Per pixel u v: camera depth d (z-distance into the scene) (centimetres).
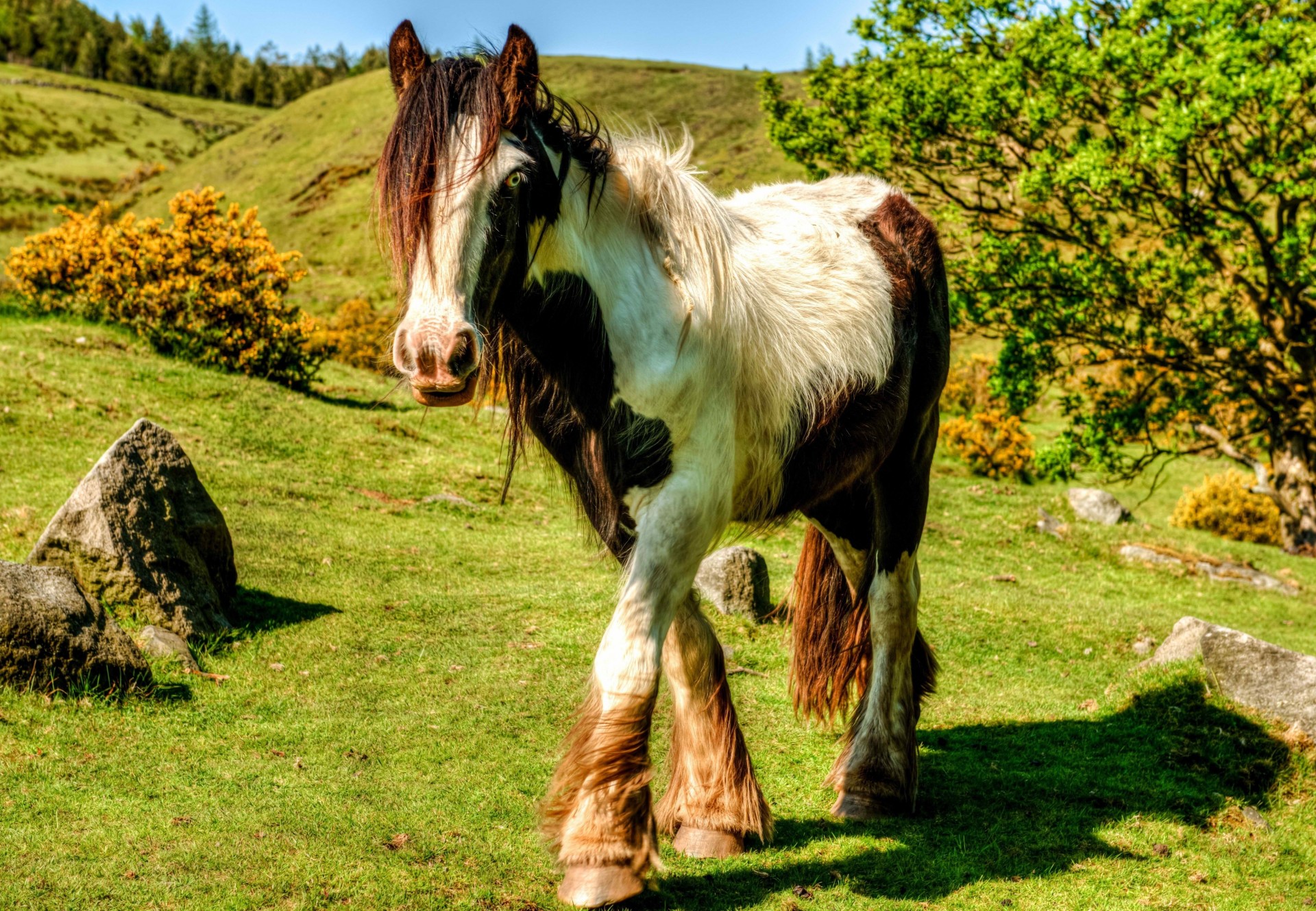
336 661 587
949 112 1403
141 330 1395
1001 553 1179
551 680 585
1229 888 395
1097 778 503
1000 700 646
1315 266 1213
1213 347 1389
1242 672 570
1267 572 1291
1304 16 1215
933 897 361
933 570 1045
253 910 309
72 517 576
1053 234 1416
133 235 1459
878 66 1538
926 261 454
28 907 298
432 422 1371
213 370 1329
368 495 1038
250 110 12900
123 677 491
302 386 1438
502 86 281
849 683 479
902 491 449
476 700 542
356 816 385
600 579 830
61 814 365
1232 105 1109
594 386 321
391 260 285
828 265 393
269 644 602
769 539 1088
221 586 642
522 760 464
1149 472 2134
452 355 259
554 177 300
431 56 312
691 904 333
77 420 998
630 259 325
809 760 504
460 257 267
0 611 461
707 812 378
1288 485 1541
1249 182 1356
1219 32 1134
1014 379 1389
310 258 4922
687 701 379
